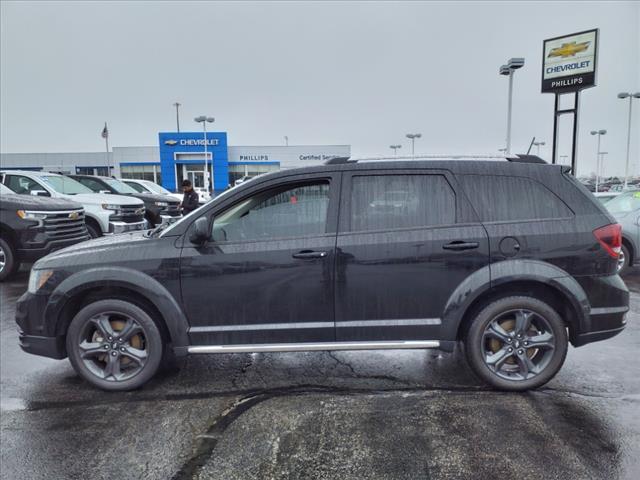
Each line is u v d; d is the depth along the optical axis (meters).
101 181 14.18
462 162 3.76
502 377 3.72
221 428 3.25
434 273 3.63
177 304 3.69
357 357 4.59
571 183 3.76
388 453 2.91
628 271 8.99
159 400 3.69
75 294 3.72
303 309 3.69
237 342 3.73
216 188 46.44
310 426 3.26
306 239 3.68
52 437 3.15
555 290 3.67
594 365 4.30
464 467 2.76
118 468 2.80
